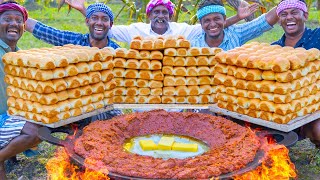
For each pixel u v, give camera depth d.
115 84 3.58
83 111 3.38
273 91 3.08
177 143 2.89
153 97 3.67
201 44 4.32
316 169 3.99
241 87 3.24
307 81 3.18
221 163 2.50
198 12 4.22
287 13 3.92
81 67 3.29
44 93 3.16
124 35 4.64
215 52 3.58
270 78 3.08
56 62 3.13
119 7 11.75
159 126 3.21
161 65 3.62
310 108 3.27
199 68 3.62
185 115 3.27
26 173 3.94
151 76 3.62
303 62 3.09
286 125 3.07
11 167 4.05
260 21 4.38
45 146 4.51
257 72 3.14
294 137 2.97
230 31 4.40
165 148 2.85
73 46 3.62
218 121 3.16
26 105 3.30
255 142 2.80
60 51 3.38
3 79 3.59
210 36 4.22
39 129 3.11
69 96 3.28
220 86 3.39
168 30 4.61
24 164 4.11
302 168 4.02
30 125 3.32
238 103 3.29
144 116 3.25
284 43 4.12
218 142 2.93
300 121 3.16
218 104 3.45
